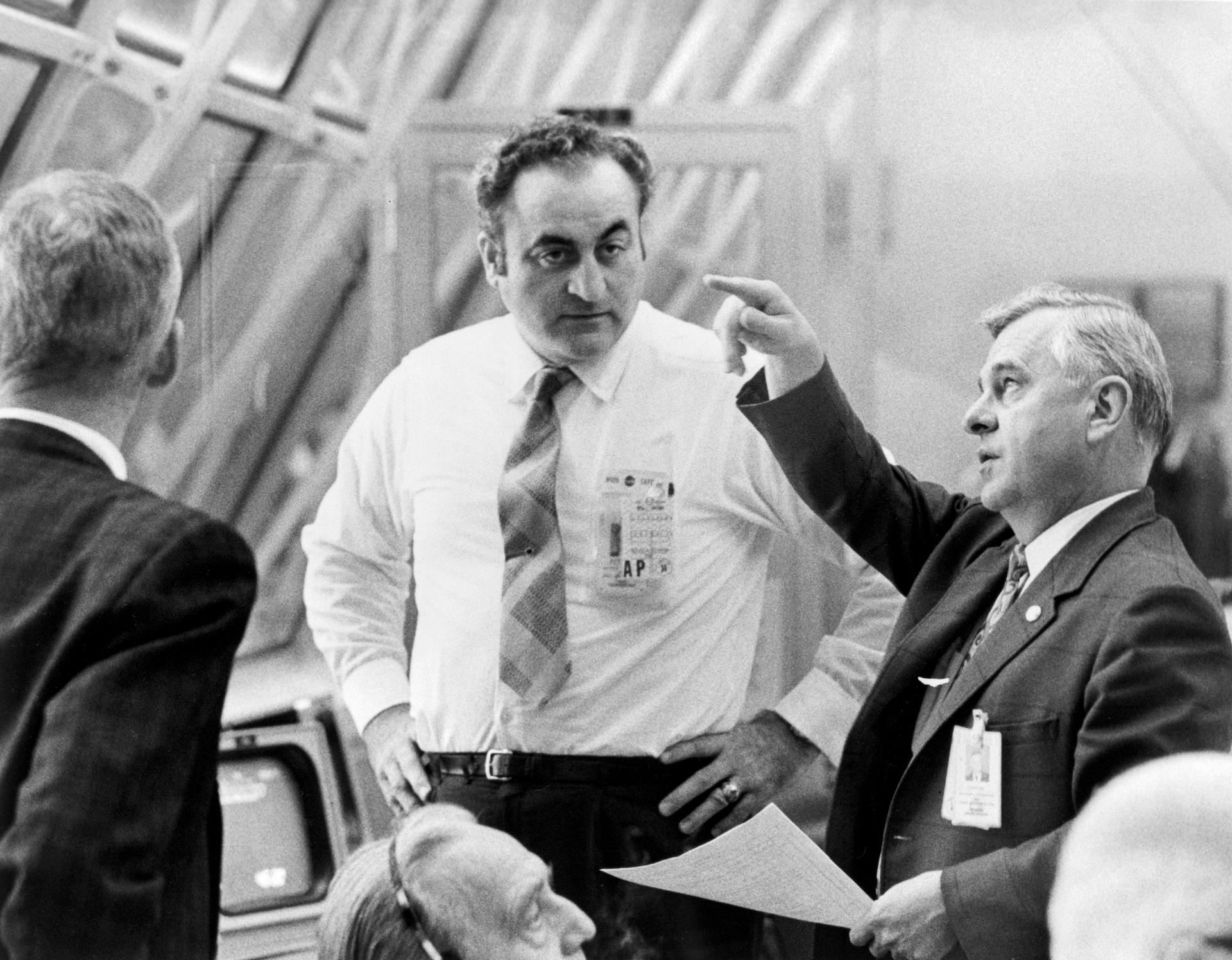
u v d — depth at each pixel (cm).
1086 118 594
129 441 596
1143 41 586
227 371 598
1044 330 265
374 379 588
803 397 301
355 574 376
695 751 343
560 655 335
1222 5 583
